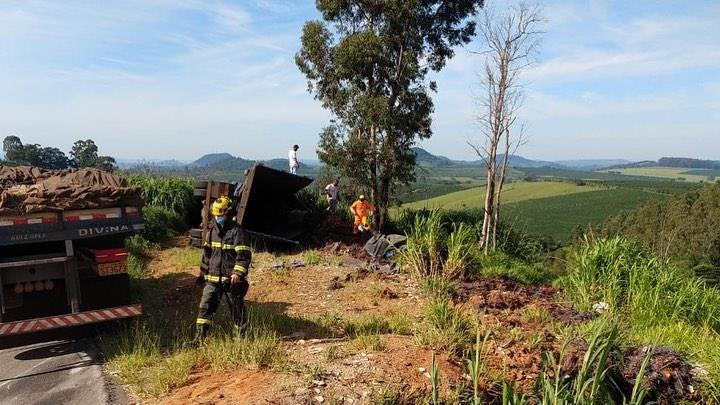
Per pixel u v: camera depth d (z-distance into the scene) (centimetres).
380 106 1745
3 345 681
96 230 653
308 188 1992
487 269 1195
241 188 1360
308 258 1195
